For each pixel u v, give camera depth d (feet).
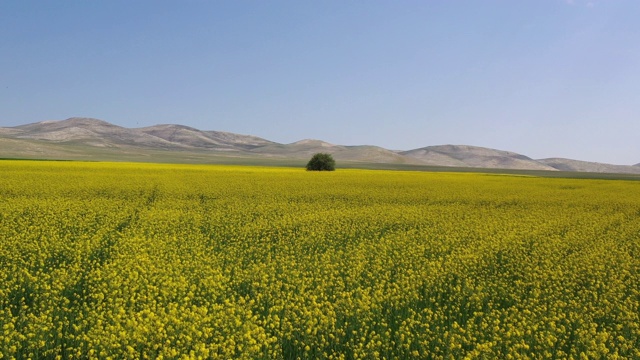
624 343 31.96
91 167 169.17
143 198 97.66
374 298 37.88
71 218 70.23
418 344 31.17
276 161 501.97
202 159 527.81
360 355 28.84
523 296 42.45
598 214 90.63
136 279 40.40
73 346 29.66
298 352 30.09
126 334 29.86
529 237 66.69
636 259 56.44
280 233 65.72
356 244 61.21
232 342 29.01
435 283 44.50
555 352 31.17
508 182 165.37
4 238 56.03
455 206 98.73
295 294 39.19
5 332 28.50
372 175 181.16
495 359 28.99
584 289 43.57
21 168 155.63
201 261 48.47
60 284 38.60
